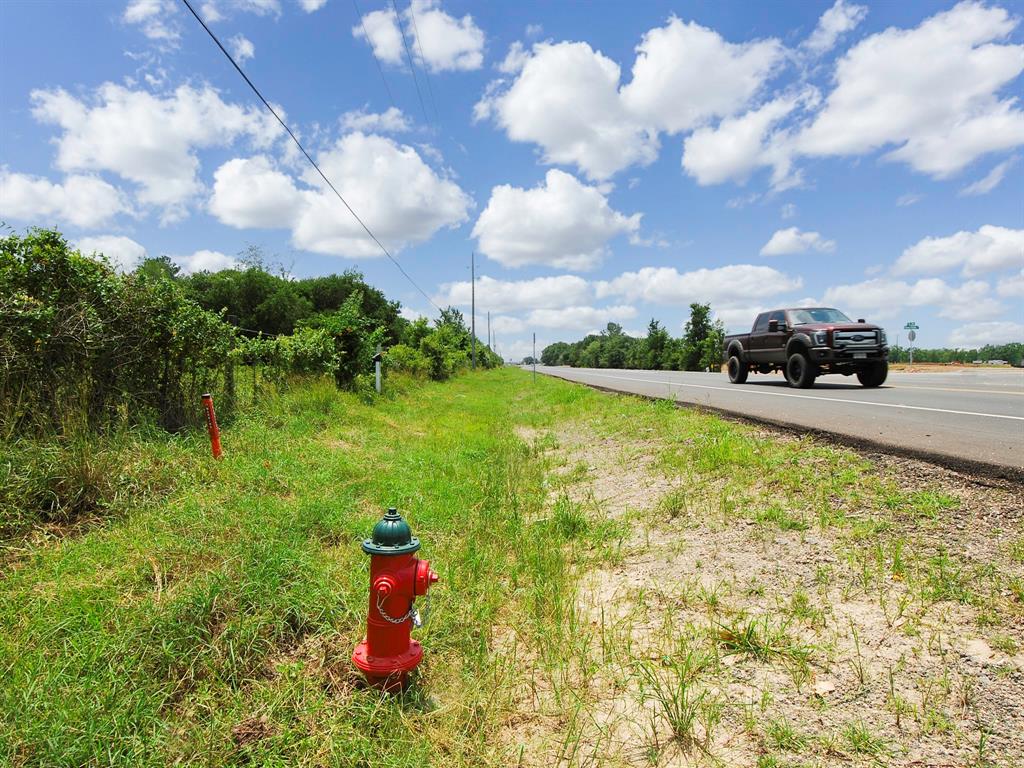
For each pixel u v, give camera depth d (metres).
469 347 62.75
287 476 6.23
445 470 8.09
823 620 3.46
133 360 6.90
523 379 46.06
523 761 2.57
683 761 2.52
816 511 5.04
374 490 6.46
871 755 2.42
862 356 15.45
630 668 3.24
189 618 3.24
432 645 3.51
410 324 37.78
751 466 6.63
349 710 2.78
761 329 19.34
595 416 14.49
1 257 5.81
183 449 6.30
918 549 4.07
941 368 33.56
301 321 16.03
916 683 2.82
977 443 6.41
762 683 2.99
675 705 2.76
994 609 3.28
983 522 4.25
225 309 8.94
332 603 3.66
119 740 2.39
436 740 2.69
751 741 2.59
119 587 3.55
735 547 4.69
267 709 2.72
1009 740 2.40
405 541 2.94
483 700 3.00
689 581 4.27
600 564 4.89
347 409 11.83
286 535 4.56
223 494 5.36
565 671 3.20
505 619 3.95
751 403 12.38
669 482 6.88
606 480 7.99
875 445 6.64
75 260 6.29
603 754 2.59
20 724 2.38
